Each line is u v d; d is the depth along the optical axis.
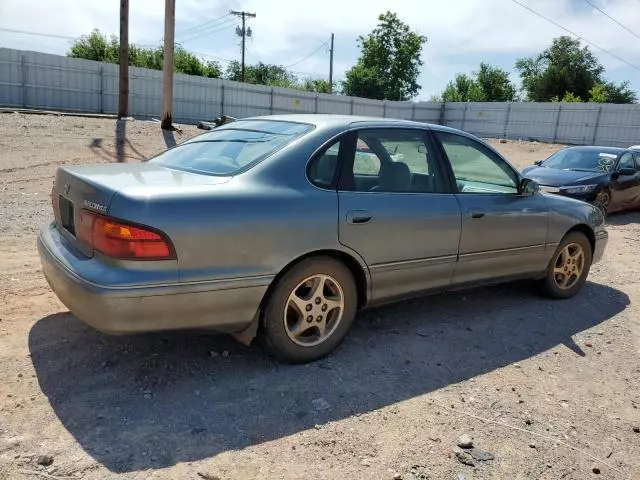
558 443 2.89
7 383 3.06
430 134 4.14
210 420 2.85
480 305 4.91
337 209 3.40
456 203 4.07
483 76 61.31
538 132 39.81
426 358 3.76
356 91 54.56
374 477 2.51
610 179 10.58
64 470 2.41
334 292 3.54
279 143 3.48
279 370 3.41
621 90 53.66
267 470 2.50
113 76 28.80
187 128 19.64
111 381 3.16
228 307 3.05
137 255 2.77
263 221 3.09
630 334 4.48
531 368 3.74
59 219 3.53
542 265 4.88
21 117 17.12
